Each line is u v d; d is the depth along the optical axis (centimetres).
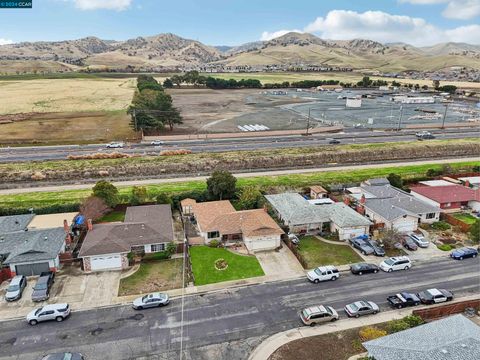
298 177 8594
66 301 4291
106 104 18062
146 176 8694
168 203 6781
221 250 5462
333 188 7850
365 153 10475
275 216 6353
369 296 4403
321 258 5247
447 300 4288
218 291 4500
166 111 13450
